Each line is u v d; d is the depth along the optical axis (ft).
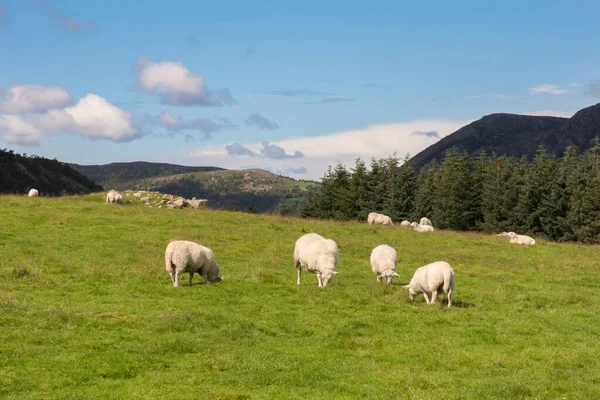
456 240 136.05
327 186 329.31
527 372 41.39
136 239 100.58
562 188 257.34
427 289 65.31
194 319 50.85
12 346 40.40
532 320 59.57
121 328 47.65
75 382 34.78
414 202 301.43
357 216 308.81
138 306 56.59
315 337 49.34
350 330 51.42
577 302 71.31
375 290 69.26
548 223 256.52
